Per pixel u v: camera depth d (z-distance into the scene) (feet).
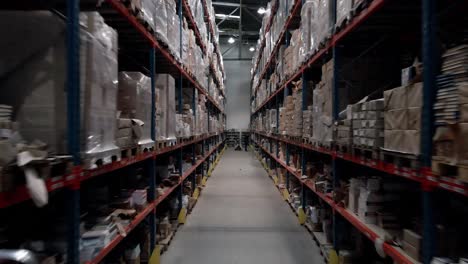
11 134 3.75
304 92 13.92
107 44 5.99
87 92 5.18
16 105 4.67
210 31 26.61
